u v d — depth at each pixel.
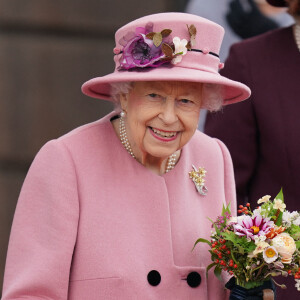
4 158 23.27
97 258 10.59
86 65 23.11
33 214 10.75
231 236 10.39
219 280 11.35
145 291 10.62
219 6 19.62
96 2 23.00
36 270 10.43
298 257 10.48
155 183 11.13
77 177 10.82
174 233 11.12
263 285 10.80
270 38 14.95
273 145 14.41
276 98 14.48
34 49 22.95
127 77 10.27
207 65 10.74
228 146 14.82
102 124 11.35
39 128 23.12
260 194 14.64
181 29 10.55
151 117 10.53
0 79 22.98
